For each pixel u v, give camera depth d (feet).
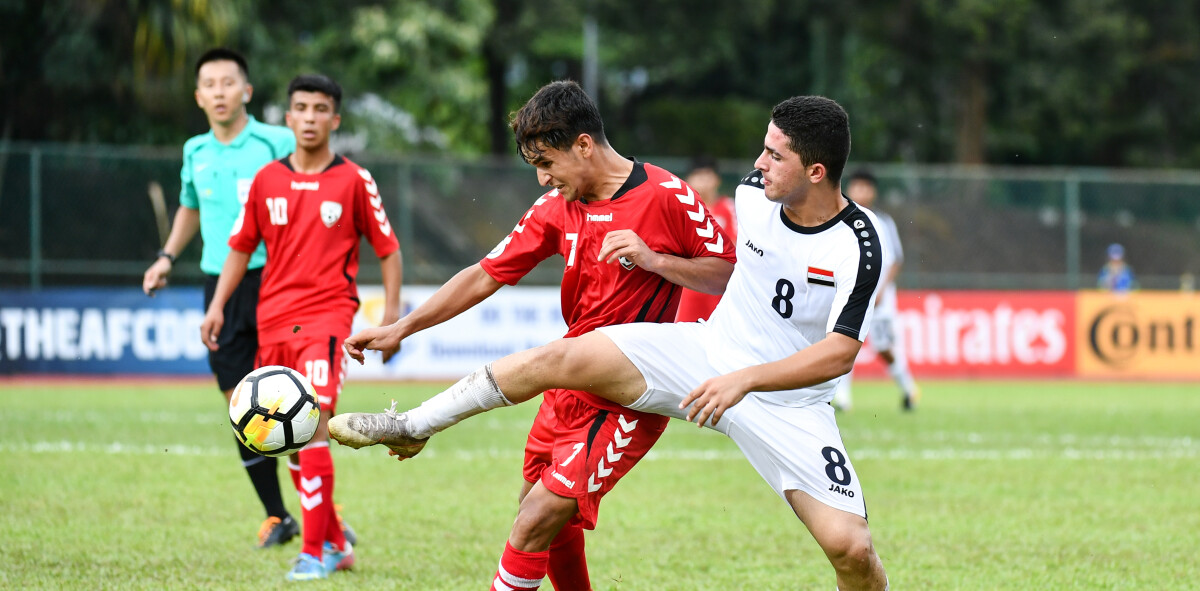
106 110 225.15
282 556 62.18
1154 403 159.63
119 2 210.18
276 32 277.44
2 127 221.25
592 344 45.11
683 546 66.95
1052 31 371.97
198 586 54.85
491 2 350.84
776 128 42.98
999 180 226.99
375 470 93.15
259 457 65.16
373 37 287.48
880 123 428.15
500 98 384.88
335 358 62.13
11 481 82.02
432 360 184.55
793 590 56.70
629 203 46.24
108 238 189.06
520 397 45.09
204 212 71.36
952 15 352.69
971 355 207.21
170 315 177.27
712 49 386.52
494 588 45.75
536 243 48.57
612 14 364.58
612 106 466.29
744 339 46.44
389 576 58.08
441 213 204.54
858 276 43.45
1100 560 63.93
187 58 213.05
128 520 70.18
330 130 63.67
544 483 45.60
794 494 45.21
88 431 110.83
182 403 140.87
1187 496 84.94
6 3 210.59
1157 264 230.27
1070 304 209.15
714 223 47.75
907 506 80.38
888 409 149.69
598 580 58.49
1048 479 92.53
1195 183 230.89
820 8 377.30
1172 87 437.99
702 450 108.17
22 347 171.32
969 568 61.82
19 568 57.41
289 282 62.90
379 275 195.52
